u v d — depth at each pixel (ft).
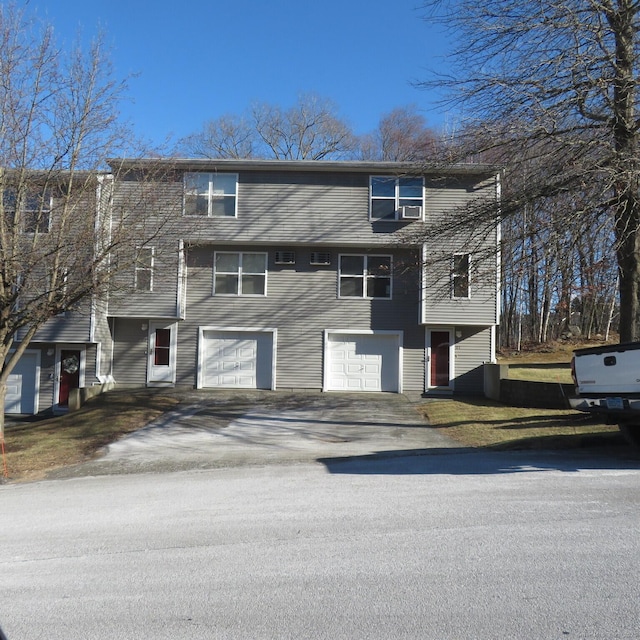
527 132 36.50
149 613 13.42
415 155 47.65
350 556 16.61
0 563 17.13
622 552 16.15
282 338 66.90
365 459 32.58
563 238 35.86
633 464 28.50
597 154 35.42
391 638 11.92
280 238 65.41
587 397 29.09
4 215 39.99
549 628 12.08
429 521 19.61
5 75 39.14
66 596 14.51
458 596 13.71
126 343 67.62
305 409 55.72
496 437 38.11
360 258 67.31
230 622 12.85
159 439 42.29
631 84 33.86
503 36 37.04
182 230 59.52
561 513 19.98
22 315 43.19
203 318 67.15
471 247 49.57
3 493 28.43
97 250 42.96
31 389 66.18
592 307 116.37
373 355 67.00
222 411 54.60
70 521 21.67
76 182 42.55
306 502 22.84
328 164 64.75
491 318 64.13
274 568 15.93
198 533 19.40
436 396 64.75
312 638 12.03
